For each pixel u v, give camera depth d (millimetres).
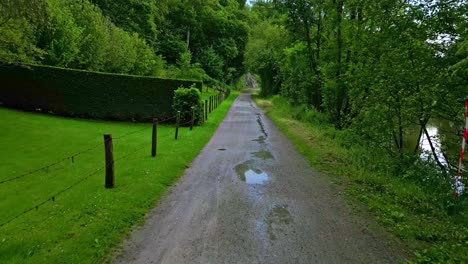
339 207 6039
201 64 66062
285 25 22516
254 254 4305
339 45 17125
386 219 5484
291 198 6469
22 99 20047
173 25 66750
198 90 17719
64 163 9273
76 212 5461
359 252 4418
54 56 21719
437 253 4375
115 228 4938
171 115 19375
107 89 19562
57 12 22359
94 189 6707
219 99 35656
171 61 58969
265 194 6680
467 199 6535
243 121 20484
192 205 6020
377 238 4840
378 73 9664
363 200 6398
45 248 4309
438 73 8086
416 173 8523
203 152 10836
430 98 8086
